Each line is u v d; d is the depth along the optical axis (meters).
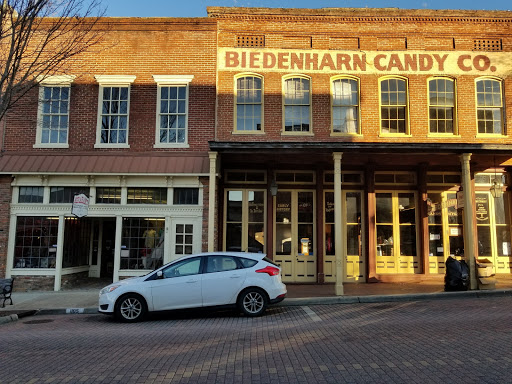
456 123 14.48
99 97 14.17
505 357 5.54
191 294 9.19
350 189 14.95
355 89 14.71
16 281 13.23
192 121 14.06
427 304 10.41
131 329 8.28
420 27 14.80
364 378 4.88
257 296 9.38
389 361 5.51
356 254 14.74
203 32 14.48
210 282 9.27
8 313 9.91
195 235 13.42
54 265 13.42
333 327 7.95
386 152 12.48
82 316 10.09
